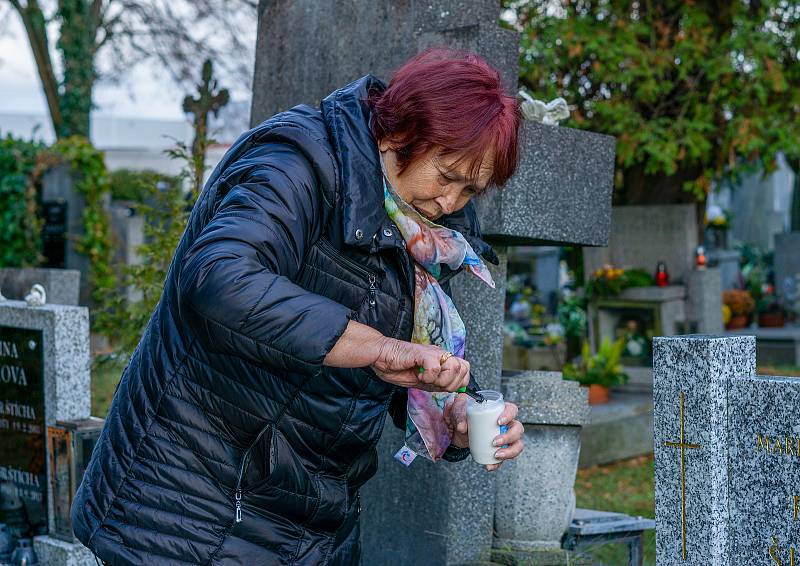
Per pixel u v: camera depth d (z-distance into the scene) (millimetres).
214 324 1626
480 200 3381
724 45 8297
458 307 3385
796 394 2137
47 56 17906
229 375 1851
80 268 11969
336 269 1880
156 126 23906
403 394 2254
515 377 3555
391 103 1860
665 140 8500
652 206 9258
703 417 2260
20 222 11852
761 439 2207
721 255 13734
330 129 1879
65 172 11945
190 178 4844
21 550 3859
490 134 1836
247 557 1922
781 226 19047
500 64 3426
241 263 1633
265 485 1915
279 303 1621
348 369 1909
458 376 1733
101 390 8234
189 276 1643
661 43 8516
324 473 2006
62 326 3852
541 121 3545
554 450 3520
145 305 4738
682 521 2316
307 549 2010
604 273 8945
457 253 2031
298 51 3889
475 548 3473
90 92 16500
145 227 4836
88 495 1933
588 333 9039
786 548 2176
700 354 2258
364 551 3654
